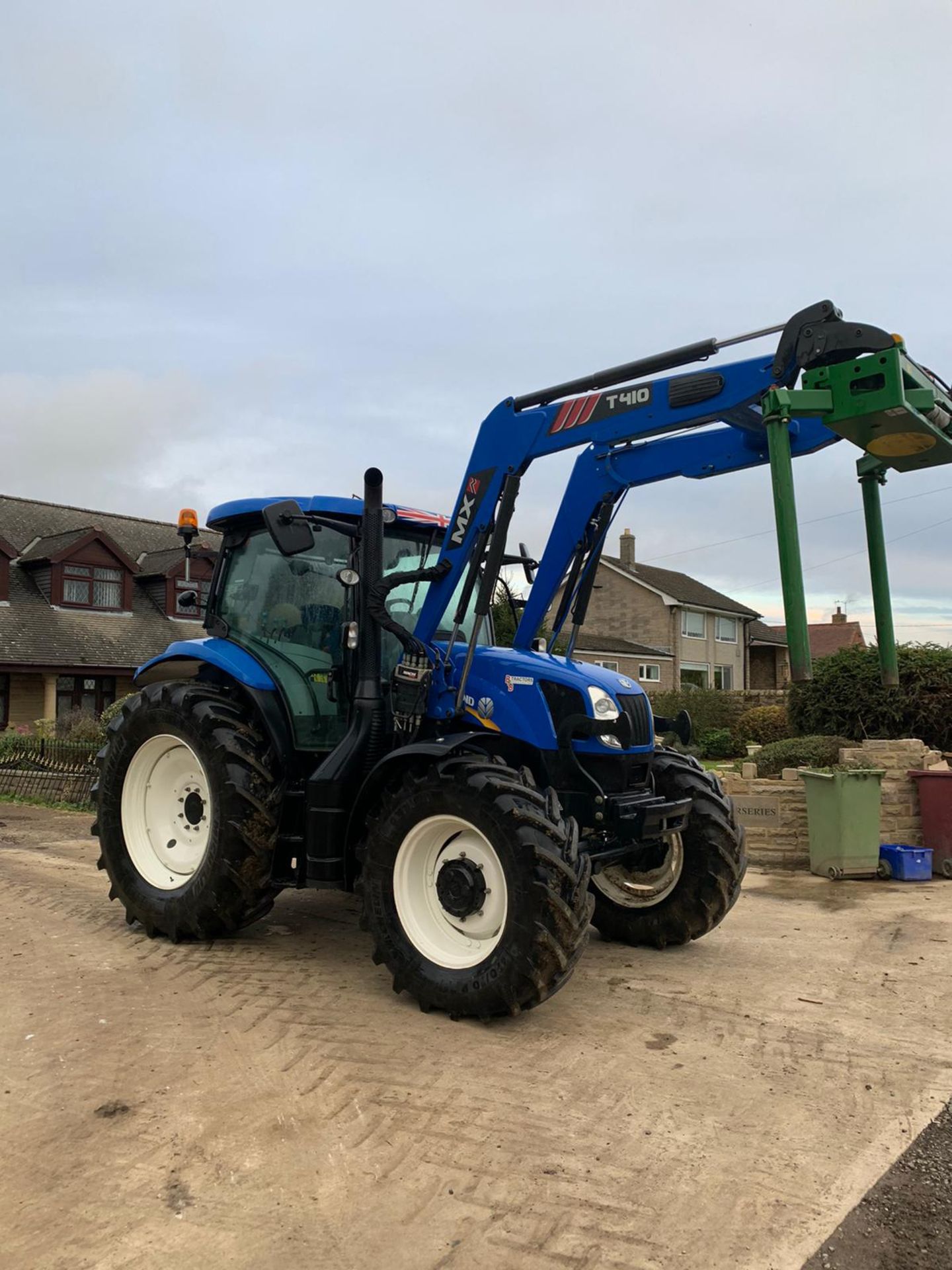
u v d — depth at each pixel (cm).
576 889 382
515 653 484
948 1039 389
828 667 1001
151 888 521
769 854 791
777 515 369
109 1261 235
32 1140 296
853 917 605
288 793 496
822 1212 262
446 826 416
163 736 523
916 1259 242
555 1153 291
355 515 509
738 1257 242
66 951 496
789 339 388
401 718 463
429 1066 352
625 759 455
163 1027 388
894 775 779
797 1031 397
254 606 538
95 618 2109
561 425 452
